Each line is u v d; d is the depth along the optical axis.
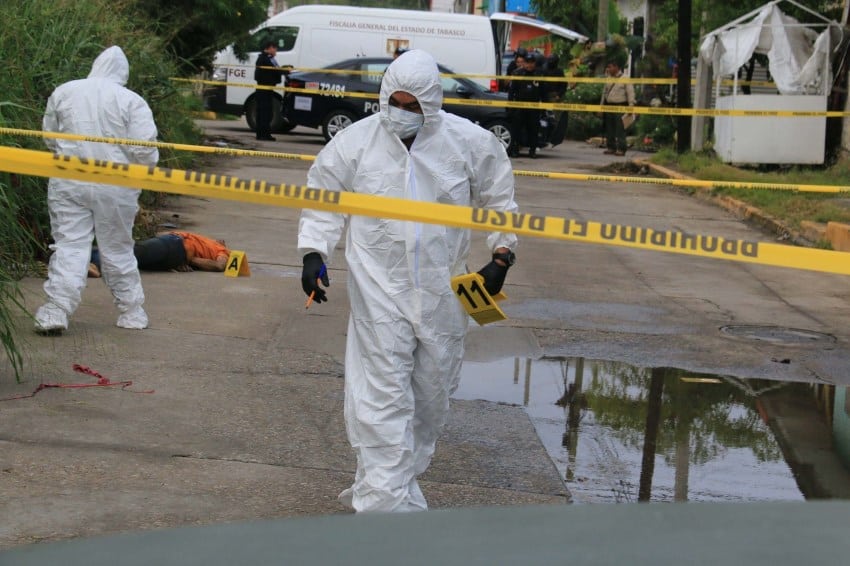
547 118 57.31
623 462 13.70
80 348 17.19
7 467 12.12
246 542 2.35
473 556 2.24
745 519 2.42
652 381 17.69
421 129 10.53
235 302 21.52
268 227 30.86
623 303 23.72
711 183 20.08
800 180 42.66
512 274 26.38
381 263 10.32
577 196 41.72
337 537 2.37
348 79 54.41
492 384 17.11
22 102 22.84
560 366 18.39
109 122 17.80
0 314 14.75
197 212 32.50
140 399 14.92
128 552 2.31
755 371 18.50
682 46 53.47
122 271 18.33
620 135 60.06
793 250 9.39
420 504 10.38
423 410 10.70
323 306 21.75
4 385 15.12
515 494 12.37
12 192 16.53
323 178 10.67
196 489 11.86
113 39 31.25
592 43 76.69
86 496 11.45
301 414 14.78
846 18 47.16
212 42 46.16
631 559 2.21
